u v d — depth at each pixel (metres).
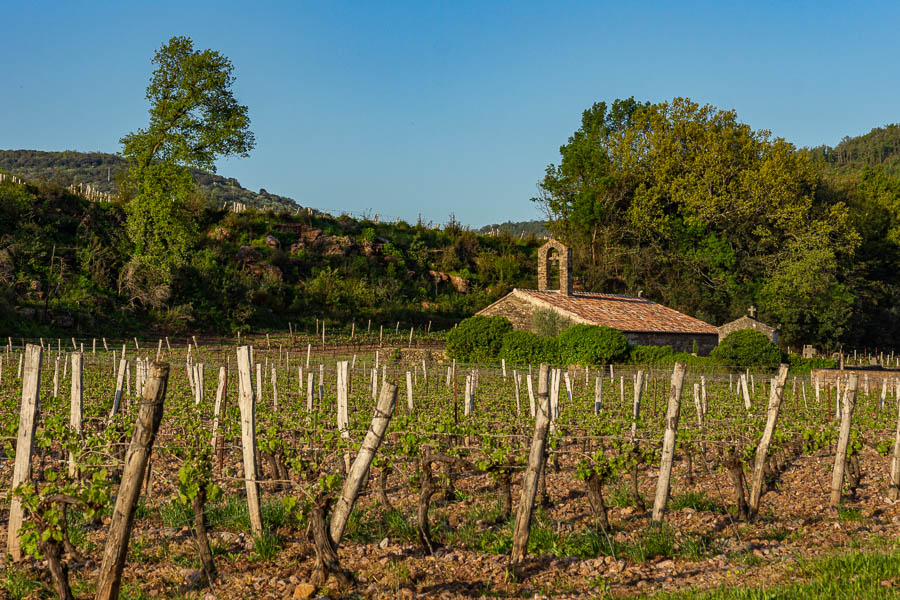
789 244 60.28
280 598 7.12
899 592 6.29
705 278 64.06
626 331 43.16
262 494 11.81
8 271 43.59
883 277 72.94
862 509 11.27
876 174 79.19
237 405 18.09
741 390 28.05
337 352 44.72
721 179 62.78
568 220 67.81
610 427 15.05
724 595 6.51
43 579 7.63
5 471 12.74
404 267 66.44
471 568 8.12
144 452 6.16
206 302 50.44
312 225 67.06
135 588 7.34
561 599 7.05
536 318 44.47
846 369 41.78
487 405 21.80
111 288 48.00
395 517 9.95
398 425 14.15
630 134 65.88
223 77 48.84
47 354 30.81
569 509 11.55
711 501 11.87
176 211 50.09
